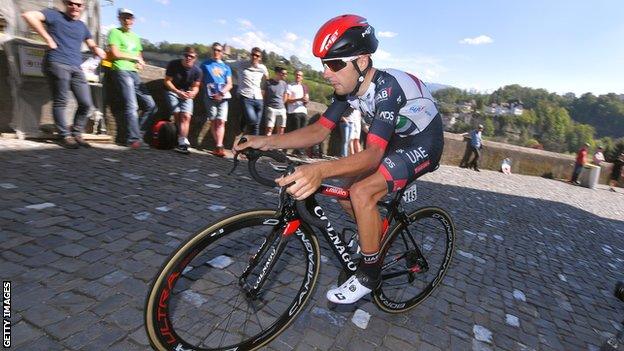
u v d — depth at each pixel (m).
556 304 2.95
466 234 4.22
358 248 2.04
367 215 1.74
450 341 2.16
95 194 3.29
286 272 2.25
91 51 4.93
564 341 2.43
